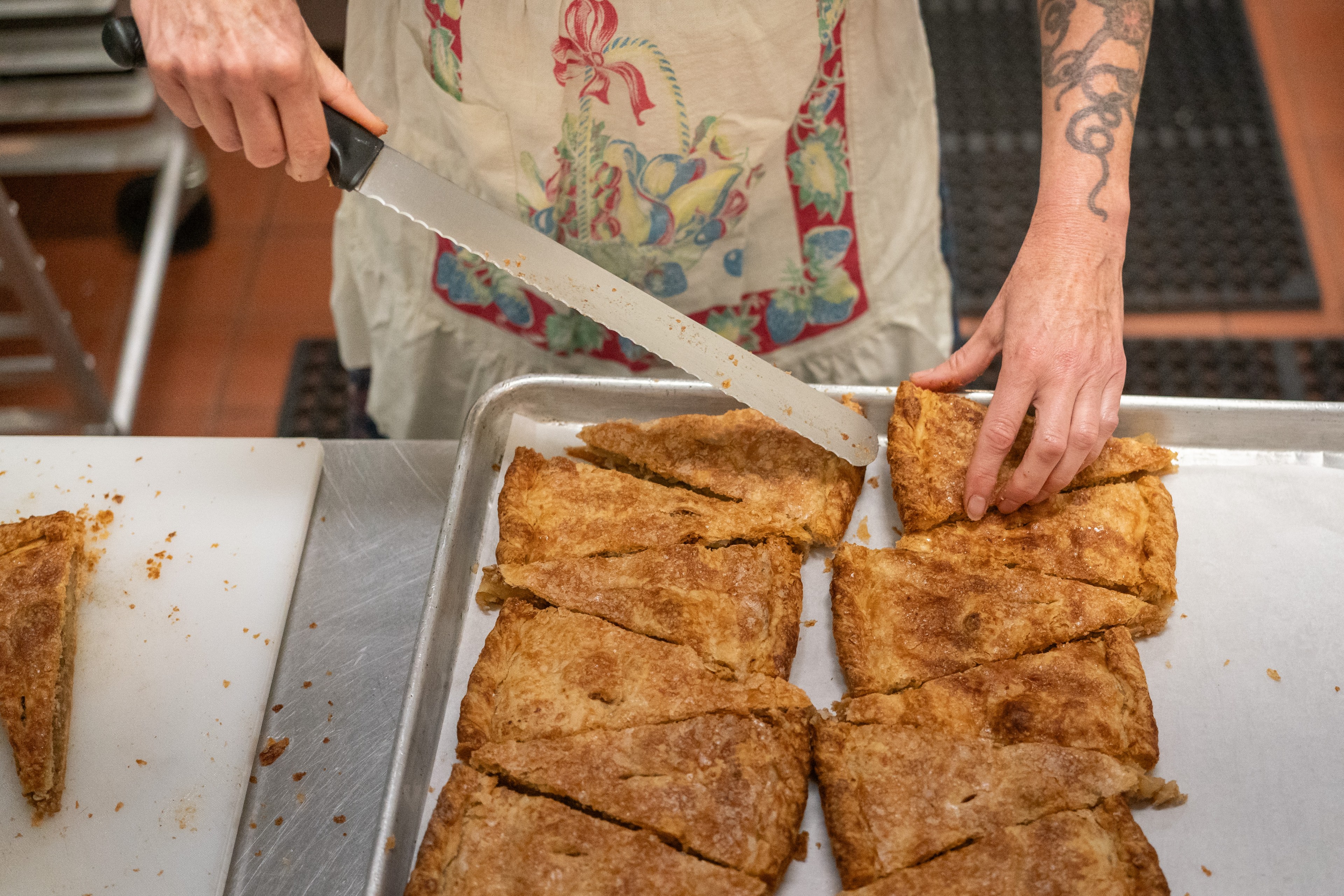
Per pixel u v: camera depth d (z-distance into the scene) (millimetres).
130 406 1396
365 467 936
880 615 833
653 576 844
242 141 838
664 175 974
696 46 907
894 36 954
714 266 1031
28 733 806
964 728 791
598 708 799
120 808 798
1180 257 1617
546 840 754
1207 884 748
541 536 870
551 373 941
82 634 857
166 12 778
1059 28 877
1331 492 866
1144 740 779
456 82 932
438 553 831
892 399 898
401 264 1039
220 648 851
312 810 803
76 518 897
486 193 992
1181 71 1810
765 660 813
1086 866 741
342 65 1215
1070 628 822
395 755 766
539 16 891
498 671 814
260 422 1525
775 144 968
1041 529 859
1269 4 1876
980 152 1743
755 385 857
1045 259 847
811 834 774
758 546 859
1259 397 1473
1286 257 1608
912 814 761
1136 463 875
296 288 1646
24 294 1283
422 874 744
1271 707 798
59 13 1243
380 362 1108
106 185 1713
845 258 1040
